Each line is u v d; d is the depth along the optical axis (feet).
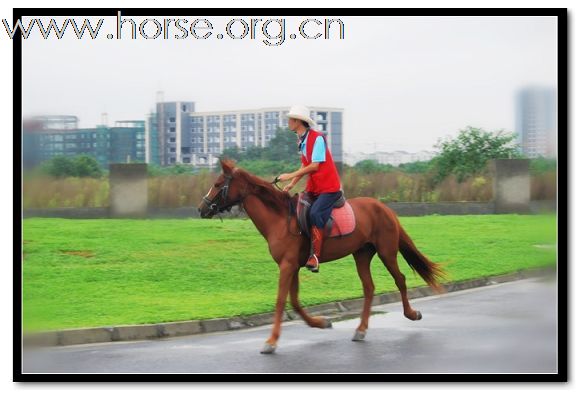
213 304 46.03
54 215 80.07
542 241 72.33
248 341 39.29
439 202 95.04
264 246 65.05
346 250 39.63
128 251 61.36
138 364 34.65
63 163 86.07
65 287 49.60
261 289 51.01
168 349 37.50
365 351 36.94
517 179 94.73
